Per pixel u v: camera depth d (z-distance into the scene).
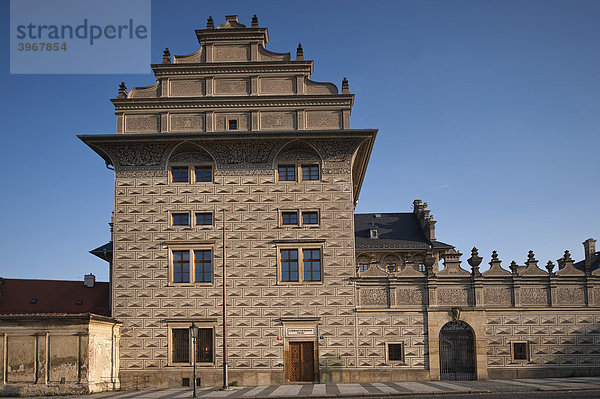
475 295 38.78
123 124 40.75
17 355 33.94
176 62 41.75
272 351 37.94
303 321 38.19
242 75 41.31
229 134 39.41
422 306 38.62
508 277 39.12
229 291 38.69
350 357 37.94
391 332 38.31
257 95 40.69
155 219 39.78
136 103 40.84
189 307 38.59
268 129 40.41
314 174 40.34
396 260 63.22
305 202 39.78
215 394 32.19
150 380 37.72
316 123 40.50
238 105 40.62
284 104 40.59
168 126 40.56
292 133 39.41
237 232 39.50
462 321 38.62
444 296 38.88
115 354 37.47
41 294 44.50
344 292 38.66
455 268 39.28
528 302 39.00
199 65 41.28
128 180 40.31
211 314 38.50
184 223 39.84
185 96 40.94
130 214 39.91
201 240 39.28
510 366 38.09
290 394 31.31
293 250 39.34
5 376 33.75
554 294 39.03
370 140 40.62
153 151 40.47
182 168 40.62
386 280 38.94
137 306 38.72
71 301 44.12
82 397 31.70
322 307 38.47
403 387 33.69
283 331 38.19
